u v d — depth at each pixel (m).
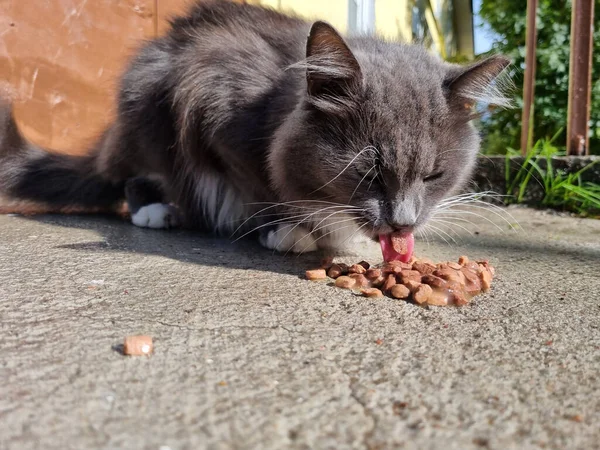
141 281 0.27
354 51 0.32
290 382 0.17
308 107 0.30
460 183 0.35
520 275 0.31
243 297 0.25
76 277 0.27
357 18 0.81
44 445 0.13
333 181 0.31
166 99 0.40
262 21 0.40
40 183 0.47
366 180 0.30
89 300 0.24
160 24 0.59
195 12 0.43
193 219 0.42
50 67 0.54
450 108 0.31
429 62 0.34
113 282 0.27
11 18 0.52
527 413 0.15
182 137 0.38
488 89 0.33
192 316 0.22
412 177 0.30
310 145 0.31
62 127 0.55
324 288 0.27
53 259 0.31
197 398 0.15
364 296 0.26
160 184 0.44
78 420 0.14
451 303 0.25
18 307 0.22
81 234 0.39
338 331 0.21
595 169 0.55
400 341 0.20
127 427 0.14
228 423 0.14
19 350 0.18
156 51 0.42
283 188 0.33
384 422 0.15
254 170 0.35
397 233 0.31
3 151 0.47
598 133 0.85
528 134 0.63
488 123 0.84
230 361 0.18
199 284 0.27
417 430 0.14
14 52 0.52
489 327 0.22
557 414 0.15
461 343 0.21
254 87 0.35
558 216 0.54
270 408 0.15
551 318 0.24
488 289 0.28
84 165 0.47
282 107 0.33
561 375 0.18
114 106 0.44
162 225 0.43
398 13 1.01
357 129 0.30
